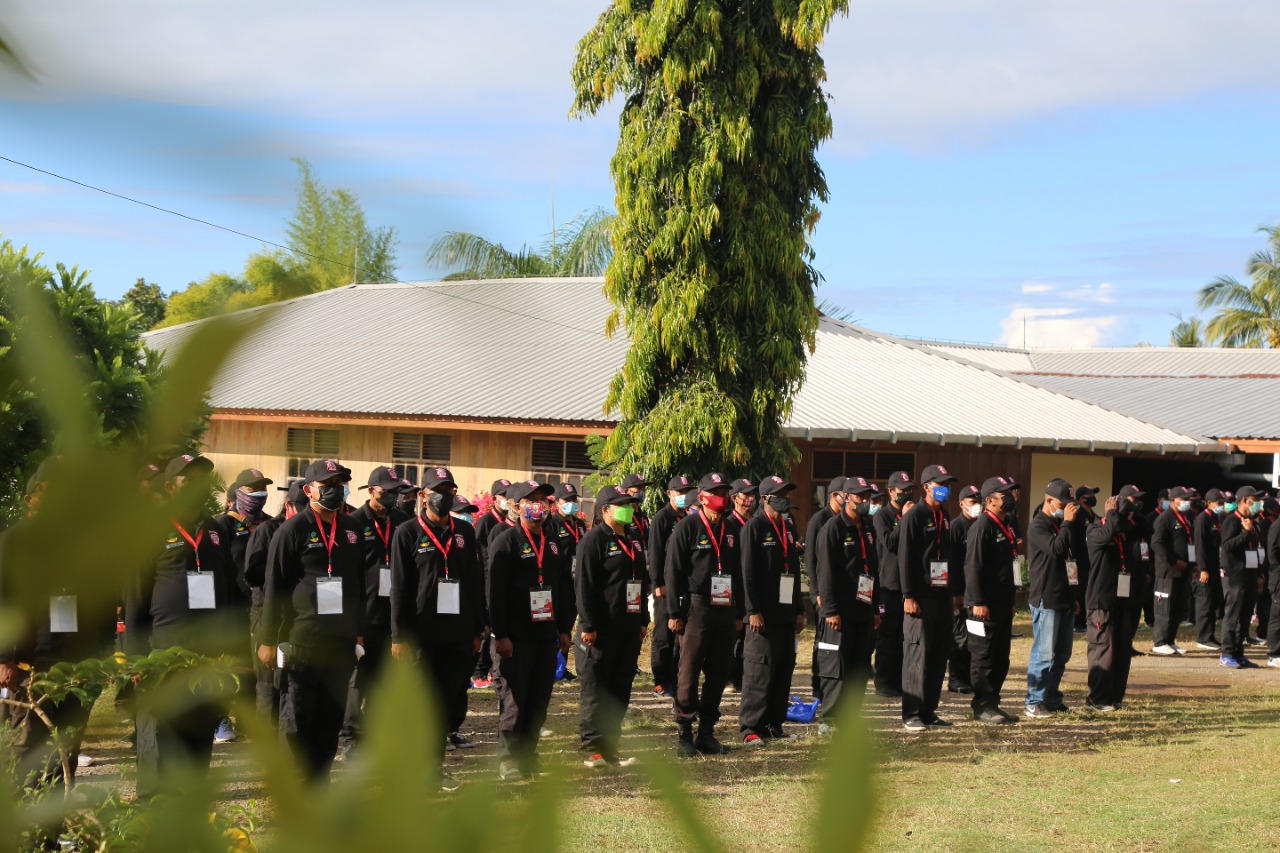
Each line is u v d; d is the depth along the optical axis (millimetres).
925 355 23484
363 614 6562
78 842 1275
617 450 13633
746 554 8602
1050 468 19875
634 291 13320
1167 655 14492
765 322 13188
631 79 13008
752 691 8680
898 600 10406
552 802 219
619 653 7930
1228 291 42562
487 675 11102
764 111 13070
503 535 7426
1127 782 7828
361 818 210
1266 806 7078
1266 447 20594
